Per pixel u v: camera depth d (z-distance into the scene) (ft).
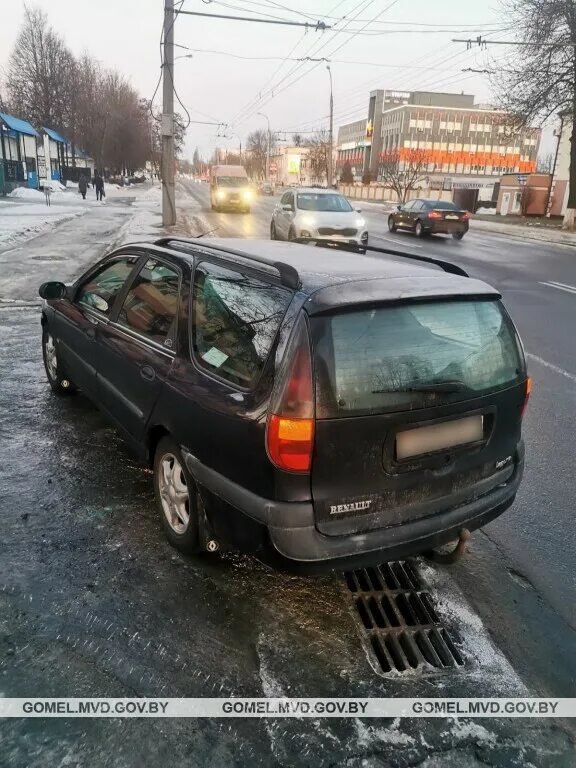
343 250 12.25
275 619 8.83
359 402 7.84
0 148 107.04
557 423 16.93
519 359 9.88
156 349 10.67
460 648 8.53
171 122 65.26
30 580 9.30
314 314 7.79
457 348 8.86
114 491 12.00
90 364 13.60
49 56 169.27
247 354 8.46
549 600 9.68
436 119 365.81
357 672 7.96
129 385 11.37
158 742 6.81
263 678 7.77
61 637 8.20
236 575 9.73
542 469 14.15
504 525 11.82
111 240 52.85
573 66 80.89
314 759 6.73
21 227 57.52
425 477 8.53
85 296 14.65
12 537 10.36
